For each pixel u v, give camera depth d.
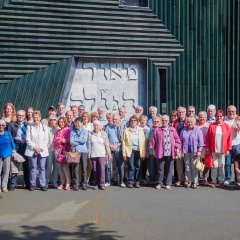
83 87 14.77
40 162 10.32
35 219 7.70
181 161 10.78
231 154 10.83
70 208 8.49
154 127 10.69
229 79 15.58
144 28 15.09
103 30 14.72
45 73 14.30
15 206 8.66
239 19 15.46
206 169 10.86
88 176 11.03
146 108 15.24
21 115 10.59
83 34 14.55
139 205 8.75
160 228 7.16
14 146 10.30
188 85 15.40
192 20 15.38
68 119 10.74
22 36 14.06
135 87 15.23
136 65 15.25
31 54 14.17
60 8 14.32
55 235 6.79
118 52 14.87
